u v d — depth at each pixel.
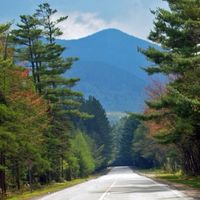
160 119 63.78
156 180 79.25
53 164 88.12
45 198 44.19
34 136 62.97
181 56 49.81
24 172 78.50
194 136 62.88
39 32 80.12
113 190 51.78
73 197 42.69
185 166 94.38
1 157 55.91
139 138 182.62
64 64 83.31
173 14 51.50
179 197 36.19
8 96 54.25
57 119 86.12
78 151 156.62
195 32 49.47
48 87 83.94
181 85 51.91
